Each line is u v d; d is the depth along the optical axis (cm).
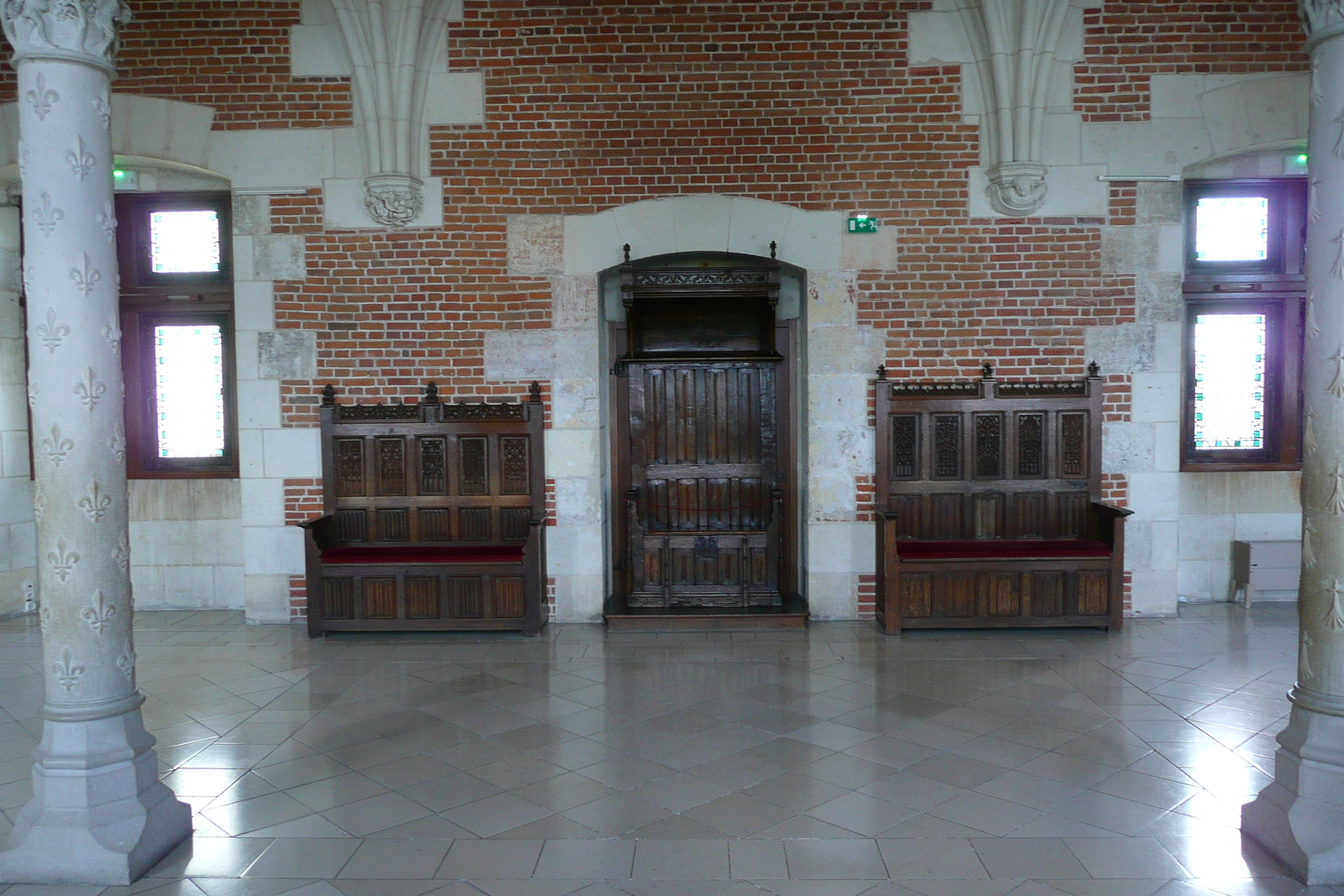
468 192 698
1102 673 570
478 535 711
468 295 704
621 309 750
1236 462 765
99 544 341
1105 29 681
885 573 668
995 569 660
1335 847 319
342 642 663
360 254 702
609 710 512
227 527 770
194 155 696
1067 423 700
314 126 694
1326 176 330
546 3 689
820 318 701
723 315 726
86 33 333
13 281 754
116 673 348
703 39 691
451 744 464
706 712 508
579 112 695
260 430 707
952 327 699
